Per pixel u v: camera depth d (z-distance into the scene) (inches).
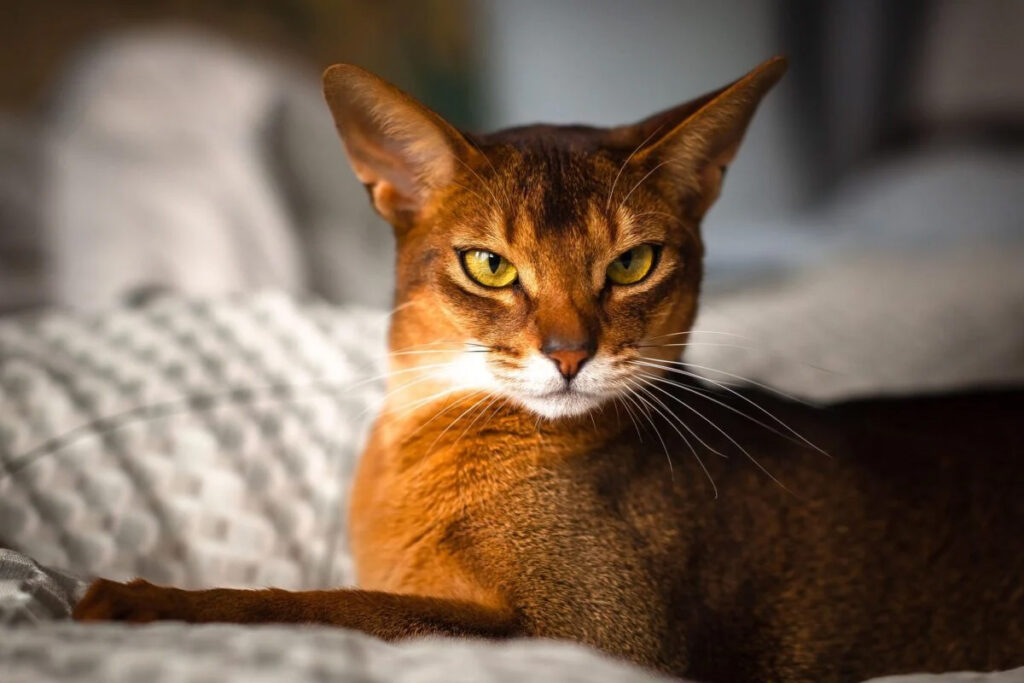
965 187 46.3
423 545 20.1
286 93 40.2
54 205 33.4
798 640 19.8
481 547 19.7
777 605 19.8
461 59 55.9
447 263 20.6
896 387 27.3
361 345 26.6
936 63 52.9
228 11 47.5
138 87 37.9
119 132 36.2
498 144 20.9
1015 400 21.9
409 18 53.8
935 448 20.7
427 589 20.1
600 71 52.9
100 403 23.5
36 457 21.9
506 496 19.9
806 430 20.8
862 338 30.1
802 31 54.4
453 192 20.8
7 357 24.3
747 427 20.8
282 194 36.4
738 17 52.4
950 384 27.5
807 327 30.9
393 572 20.4
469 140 20.7
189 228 32.8
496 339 20.3
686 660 19.3
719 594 19.7
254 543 21.8
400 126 20.8
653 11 52.4
